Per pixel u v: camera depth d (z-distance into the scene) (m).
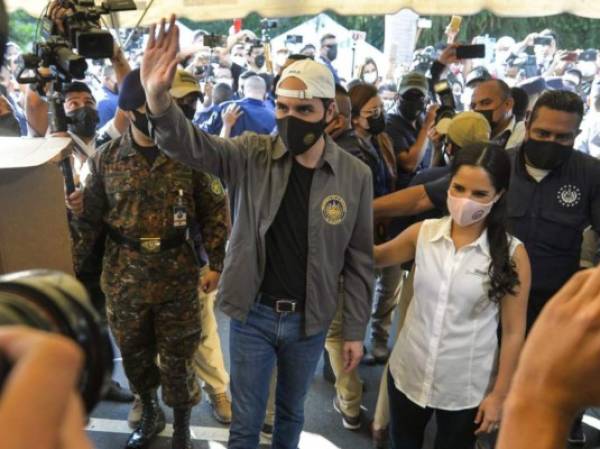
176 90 1.89
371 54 5.64
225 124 3.75
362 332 1.80
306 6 3.10
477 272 1.55
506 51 5.74
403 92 3.29
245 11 3.04
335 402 2.66
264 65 5.19
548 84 5.39
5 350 0.24
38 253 1.02
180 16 3.00
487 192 1.49
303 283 1.67
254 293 1.67
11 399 0.22
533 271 1.90
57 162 1.01
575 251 1.90
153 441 2.38
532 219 1.88
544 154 1.80
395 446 1.80
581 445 2.39
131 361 2.12
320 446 2.41
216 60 5.08
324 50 5.50
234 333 1.75
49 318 0.31
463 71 5.38
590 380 0.32
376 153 2.70
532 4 3.25
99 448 2.35
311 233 1.63
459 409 1.63
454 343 1.59
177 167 1.93
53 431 0.23
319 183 1.64
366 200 1.71
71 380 0.24
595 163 1.87
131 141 1.92
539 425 0.33
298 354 1.75
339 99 2.49
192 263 2.04
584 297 0.33
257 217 1.62
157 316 2.06
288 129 1.54
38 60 1.61
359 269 1.76
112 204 1.96
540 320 0.35
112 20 2.29
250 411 1.77
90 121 2.47
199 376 2.50
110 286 2.01
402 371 1.70
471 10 3.25
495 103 2.77
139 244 1.96
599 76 5.21
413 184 2.15
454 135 2.08
